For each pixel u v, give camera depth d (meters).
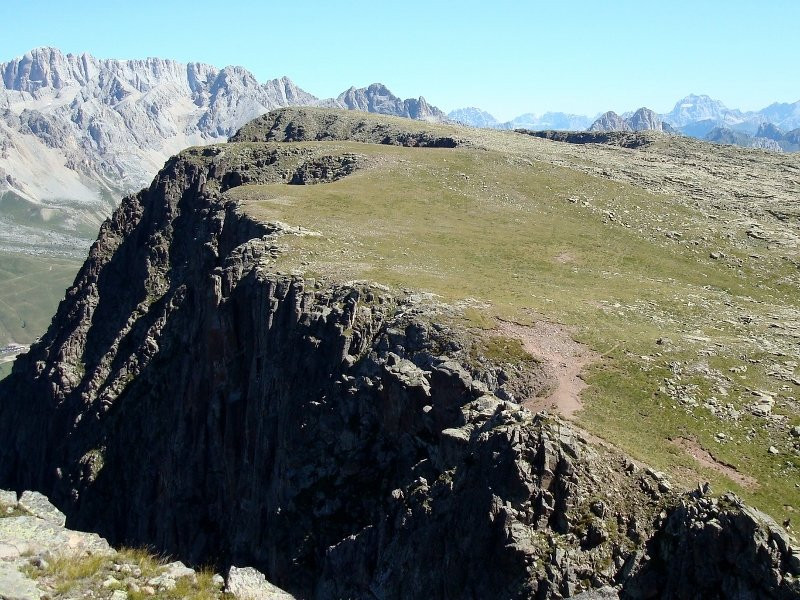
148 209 154.75
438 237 91.50
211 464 82.12
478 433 43.38
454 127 194.12
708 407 47.28
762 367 53.69
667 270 86.12
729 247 93.69
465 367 53.22
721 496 34.22
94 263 157.75
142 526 93.44
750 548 31.44
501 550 35.59
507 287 71.81
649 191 118.75
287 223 92.62
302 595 53.09
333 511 55.06
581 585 33.44
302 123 193.12
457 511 40.34
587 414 45.75
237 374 79.31
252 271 78.31
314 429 60.31
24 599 21.00
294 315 68.50
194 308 101.69
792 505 37.88
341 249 82.88
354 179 119.12
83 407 122.56
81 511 103.69
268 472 67.19
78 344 144.38
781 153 172.12
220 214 112.88
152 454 97.25
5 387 157.12
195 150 159.00
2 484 141.75
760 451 43.09
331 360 63.28
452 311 60.06
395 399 54.53
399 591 41.47
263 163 143.12
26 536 25.20
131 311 138.75
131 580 24.03
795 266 86.56
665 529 34.53
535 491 36.94
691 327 63.88
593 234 97.38
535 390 50.00
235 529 72.94
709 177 132.75
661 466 39.47
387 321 62.44
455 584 37.88
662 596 32.72
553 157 141.25
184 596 23.73
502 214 104.19
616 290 75.44
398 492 47.38
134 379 113.06
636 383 50.12
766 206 110.44
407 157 130.88
